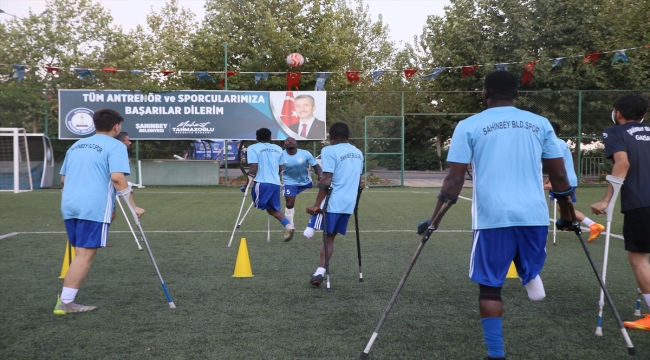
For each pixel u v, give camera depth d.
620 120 4.59
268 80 24.61
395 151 22.30
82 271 4.93
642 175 4.40
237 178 23.44
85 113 20.97
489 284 3.40
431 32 26.23
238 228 10.54
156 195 18.20
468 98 24.78
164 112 21.36
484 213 3.41
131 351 3.93
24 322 4.64
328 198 5.89
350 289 5.79
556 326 4.53
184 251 8.09
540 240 3.42
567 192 3.55
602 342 4.14
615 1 22.45
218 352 3.91
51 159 21.25
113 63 22.27
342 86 27.39
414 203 15.49
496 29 22.95
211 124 21.48
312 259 7.47
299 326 4.52
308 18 26.38
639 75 21.73
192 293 5.62
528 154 3.42
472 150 3.48
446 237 9.40
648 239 4.38
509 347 4.04
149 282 6.12
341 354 3.87
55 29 22.47
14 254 7.80
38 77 22.31
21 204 14.98
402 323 4.59
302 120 21.45
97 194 4.89
